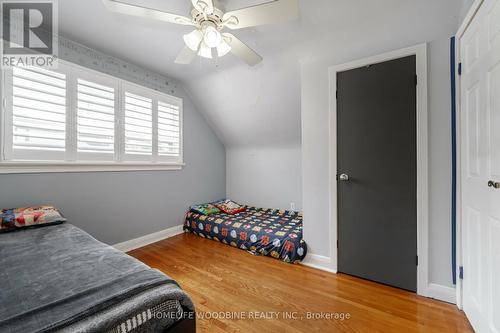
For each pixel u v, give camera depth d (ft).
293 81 8.31
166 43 6.88
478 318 4.13
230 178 13.24
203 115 11.58
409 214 5.64
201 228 9.79
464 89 4.68
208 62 8.12
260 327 4.46
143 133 8.73
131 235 8.40
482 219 4.01
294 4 4.01
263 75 8.45
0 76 5.48
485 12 3.84
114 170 7.80
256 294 5.56
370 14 5.34
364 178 6.21
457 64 4.91
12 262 3.47
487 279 3.84
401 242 5.75
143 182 8.79
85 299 2.48
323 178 6.88
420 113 5.44
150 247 8.58
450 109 5.16
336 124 6.60
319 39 6.39
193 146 11.04
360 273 6.32
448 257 5.23
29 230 5.05
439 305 5.09
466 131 4.63
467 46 4.55
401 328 4.42
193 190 11.07
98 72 7.29
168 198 9.80
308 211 7.16
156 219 9.30
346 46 6.39
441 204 5.29
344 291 5.68
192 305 2.98
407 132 5.63
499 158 3.50
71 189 6.81
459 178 4.91
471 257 4.46
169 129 9.78
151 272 3.17
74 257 3.66
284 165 11.37
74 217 6.89
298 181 10.98
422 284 5.49
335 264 6.67
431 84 5.36
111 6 4.21
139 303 2.48
